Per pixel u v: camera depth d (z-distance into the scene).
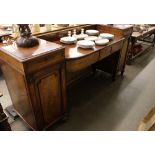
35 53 1.21
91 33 2.26
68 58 1.50
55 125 1.77
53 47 1.35
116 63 2.47
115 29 2.35
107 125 1.79
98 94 2.31
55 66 1.37
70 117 1.89
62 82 1.53
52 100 1.53
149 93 2.35
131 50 3.12
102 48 1.84
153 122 1.12
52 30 1.94
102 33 2.43
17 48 1.31
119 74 2.88
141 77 2.79
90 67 2.85
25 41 1.31
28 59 1.12
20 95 1.47
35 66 1.20
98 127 1.76
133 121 1.84
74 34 2.15
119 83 2.59
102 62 2.64
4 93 2.24
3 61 1.40
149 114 1.14
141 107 2.07
